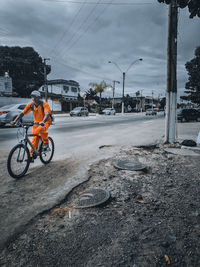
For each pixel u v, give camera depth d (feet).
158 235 6.62
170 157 16.83
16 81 117.91
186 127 44.16
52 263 5.37
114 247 6.01
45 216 7.74
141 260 5.49
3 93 106.73
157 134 32.17
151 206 8.63
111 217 7.71
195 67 114.01
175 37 21.39
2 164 14.57
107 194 9.58
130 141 25.09
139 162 15.16
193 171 13.28
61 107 144.56
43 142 13.65
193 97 118.42
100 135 30.86
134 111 238.07
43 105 13.01
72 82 176.24
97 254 5.71
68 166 14.14
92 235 6.57
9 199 9.08
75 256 5.63
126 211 8.19
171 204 8.82
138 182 11.30
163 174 12.68
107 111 135.54
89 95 215.72
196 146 21.02
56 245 6.07
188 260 5.52
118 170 13.28
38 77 126.41
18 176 11.81
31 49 123.75
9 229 6.84
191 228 7.05
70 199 9.22
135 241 6.30
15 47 120.37
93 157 16.76
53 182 11.12
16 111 41.50
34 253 5.74
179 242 6.27
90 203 8.68
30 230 6.82
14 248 5.95
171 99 22.52
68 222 7.34
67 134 32.01
